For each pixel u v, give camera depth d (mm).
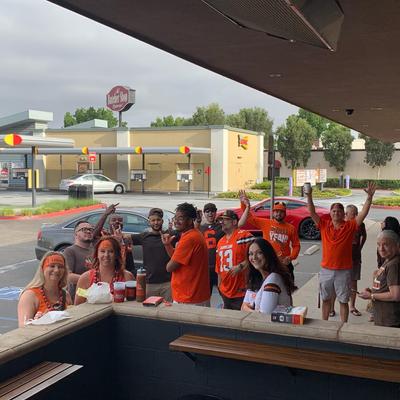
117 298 4094
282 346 3535
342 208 6551
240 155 43781
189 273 4984
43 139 26359
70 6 4781
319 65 7648
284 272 4207
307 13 2969
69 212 25359
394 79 8805
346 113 13625
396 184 51344
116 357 4043
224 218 5531
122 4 4734
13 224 20906
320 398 3434
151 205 28891
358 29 5676
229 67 7793
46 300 3982
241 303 5480
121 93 47969
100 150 40656
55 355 3482
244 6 2928
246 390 3648
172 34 5820
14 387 3006
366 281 9984
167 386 3902
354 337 3350
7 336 3332
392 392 3238
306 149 57469
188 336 3738
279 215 6809
